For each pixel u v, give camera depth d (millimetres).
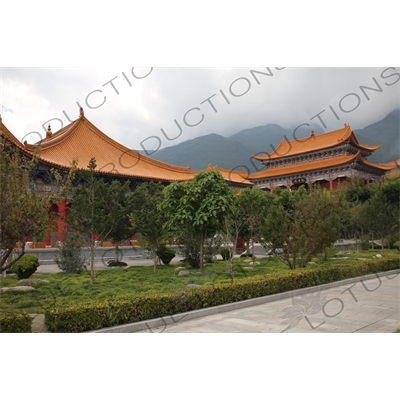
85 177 17984
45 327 9086
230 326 9828
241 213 21594
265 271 19031
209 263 22062
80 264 18938
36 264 17391
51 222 17188
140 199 22375
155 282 15516
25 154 21672
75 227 17047
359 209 32938
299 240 17969
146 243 20266
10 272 19016
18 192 9852
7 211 9672
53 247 27500
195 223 16859
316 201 20875
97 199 18469
